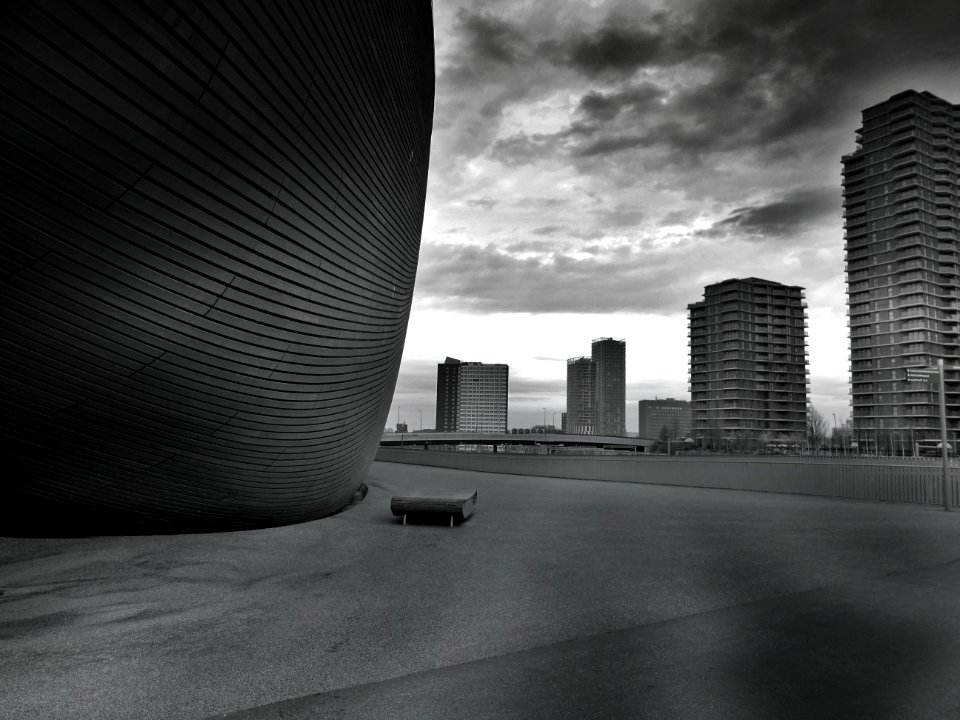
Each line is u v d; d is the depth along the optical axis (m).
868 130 121.88
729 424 141.62
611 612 5.42
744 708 3.43
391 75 7.88
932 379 13.64
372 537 9.36
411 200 9.99
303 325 7.27
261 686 3.73
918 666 4.09
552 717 3.31
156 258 5.32
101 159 4.51
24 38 3.77
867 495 15.86
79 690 3.62
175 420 6.75
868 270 120.25
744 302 143.25
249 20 4.78
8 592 5.72
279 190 5.93
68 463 6.67
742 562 7.68
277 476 8.67
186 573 6.57
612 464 23.75
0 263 4.69
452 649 4.43
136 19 4.10
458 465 31.75
